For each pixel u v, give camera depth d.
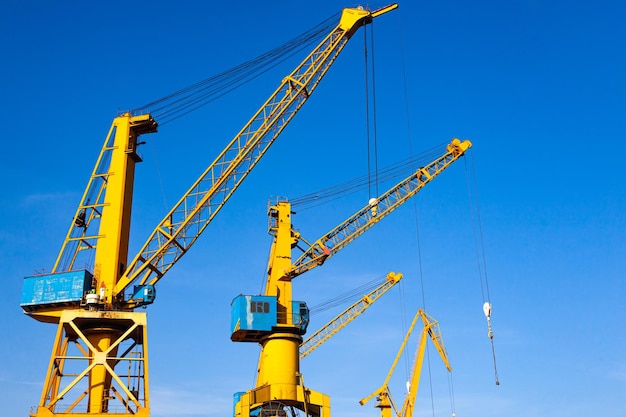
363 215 94.44
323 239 91.19
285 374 80.81
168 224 78.75
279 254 87.44
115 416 66.19
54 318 74.50
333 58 84.19
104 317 71.56
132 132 81.38
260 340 85.00
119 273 76.31
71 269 76.19
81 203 78.00
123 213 78.12
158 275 78.44
